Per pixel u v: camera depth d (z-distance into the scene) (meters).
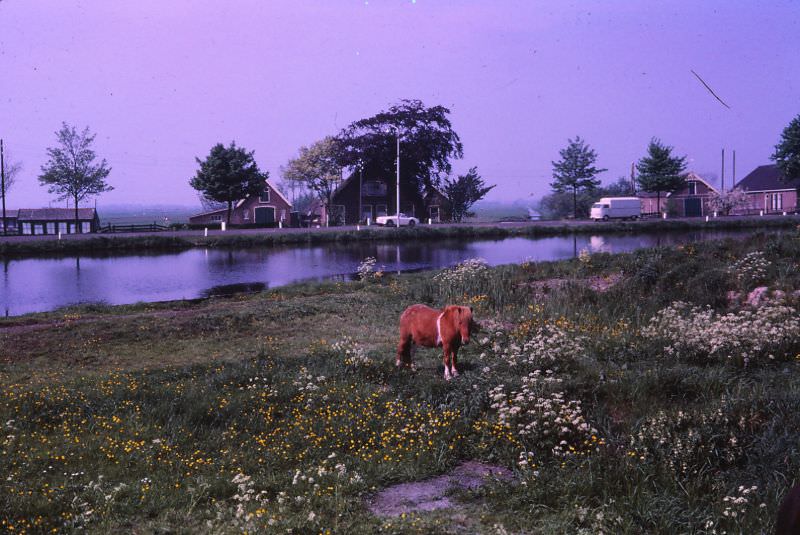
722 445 8.05
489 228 63.75
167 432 9.63
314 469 8.11
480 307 19.75
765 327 12.84
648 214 85.62
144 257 46.38
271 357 14.23
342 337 16.78
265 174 79.25
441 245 54.25
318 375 12.55
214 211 86.75
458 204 87.62
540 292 21.08
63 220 79.94
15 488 7.38
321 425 9.73
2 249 47.78
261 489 7.65
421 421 9.83
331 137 85.88
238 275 36.41
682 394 10.33
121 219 189.25
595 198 103.31
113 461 8.57
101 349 16.08
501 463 8.46
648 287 19.95
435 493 7.62
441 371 12.72
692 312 15.77
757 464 7.46
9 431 9.58
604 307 18.20
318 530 6.44
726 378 10.69
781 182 84.00
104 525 6.59
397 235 60.81
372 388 11.66
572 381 10.68
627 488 7.10
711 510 6.62
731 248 23.95
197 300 27.09
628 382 10.58
